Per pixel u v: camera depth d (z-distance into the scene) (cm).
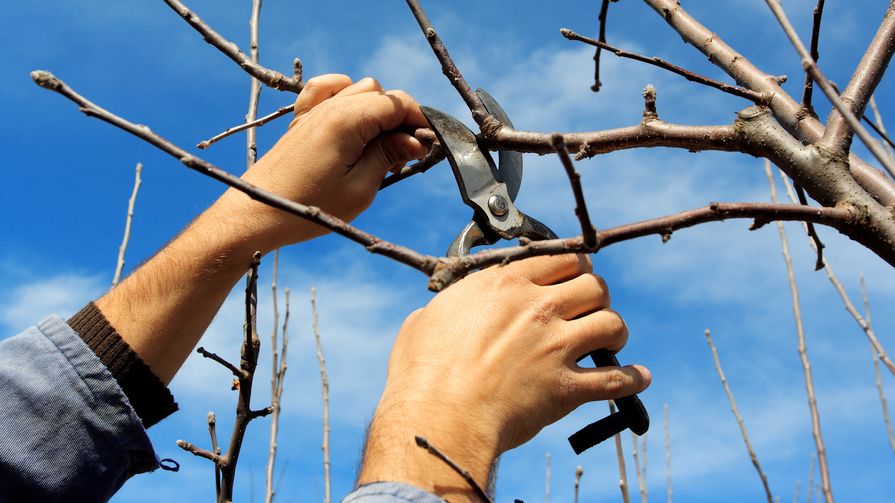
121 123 95
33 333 146
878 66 137
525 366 123
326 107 168
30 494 137
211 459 173
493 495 123
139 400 150
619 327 131
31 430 138
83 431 141
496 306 127
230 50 182
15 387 140
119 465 144
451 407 118
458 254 153
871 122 134
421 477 111
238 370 170
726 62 157
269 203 96
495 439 118
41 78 93
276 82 182
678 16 166
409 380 122
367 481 113
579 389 126
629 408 133
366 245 96
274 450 216
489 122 158
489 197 156
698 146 142
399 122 168
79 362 144
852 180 128
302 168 164
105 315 154
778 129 135
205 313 161
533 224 158
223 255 160
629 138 146
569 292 130
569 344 126
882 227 122
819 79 93
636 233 105
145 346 154
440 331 127
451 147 158
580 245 100
